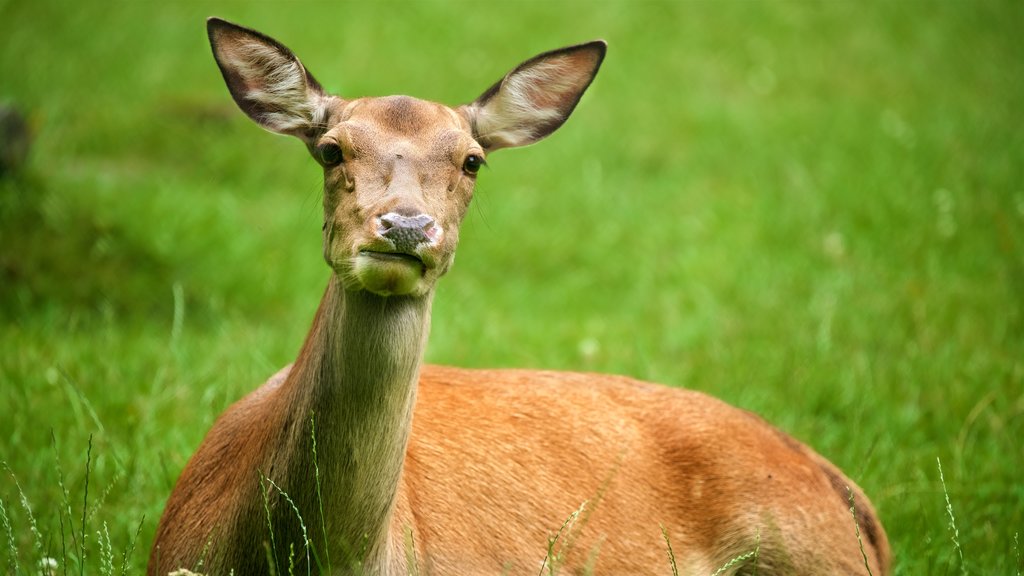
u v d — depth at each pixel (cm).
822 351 1551
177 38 3225
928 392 1478
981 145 2606
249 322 1692
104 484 1158
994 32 3778
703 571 1009
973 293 1831
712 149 2755
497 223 2206
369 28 3525
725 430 1054
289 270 1870
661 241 2192
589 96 3125
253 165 2434
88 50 3019
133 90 2800
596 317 1848
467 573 923
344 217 801
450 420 993
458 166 831
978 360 1559
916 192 2302
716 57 3556
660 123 2972
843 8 4019
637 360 1599
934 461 1302
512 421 1014
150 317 1662
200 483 919
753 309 1805
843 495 1075
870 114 3009
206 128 2603
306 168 2448
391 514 845
